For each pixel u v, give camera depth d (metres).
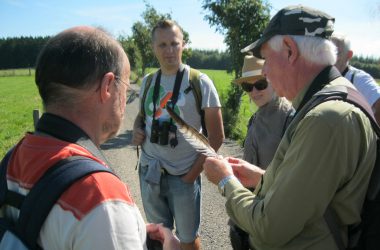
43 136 1.18
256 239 1.67
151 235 1.51
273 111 2.72
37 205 1.04
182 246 3.01
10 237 1.05
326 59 1.61
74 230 1.02
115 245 1.03
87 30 1.25
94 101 1.24
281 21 1.67
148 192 2.99
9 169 1.19
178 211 2.93
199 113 2.89
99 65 1.20
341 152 1.37
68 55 1.17
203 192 6.04
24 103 25.92
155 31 2.89
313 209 1.41
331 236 1.47
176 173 2.85
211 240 4.50
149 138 2.99
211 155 2.12
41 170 1.09
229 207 1.75
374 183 1.46
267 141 2.70
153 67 31.52
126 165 7.76
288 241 1.50
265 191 1.67
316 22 1.61
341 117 1.39
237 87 11.67
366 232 1.46
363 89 3.47
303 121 1.45
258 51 1.85
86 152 1.16
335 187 1.40
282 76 1.71
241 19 11.02
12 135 13.05
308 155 1.39
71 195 1.04
